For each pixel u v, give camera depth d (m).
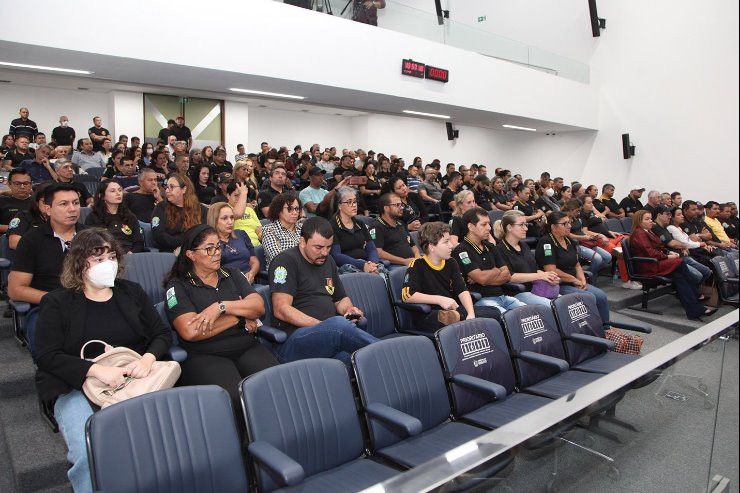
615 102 10.79
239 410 2.11
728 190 9.55
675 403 1.68
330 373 1.92
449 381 2.29
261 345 2.56
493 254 3.96
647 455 1.53
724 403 1.82
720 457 1.76
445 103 7.98
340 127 14.37
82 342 2.08
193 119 10.49
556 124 10.46
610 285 6.42
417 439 2.05
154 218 3.82
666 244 6.27
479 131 13.30
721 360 1.93
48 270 2.66
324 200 4.68
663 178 10.30
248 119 12.64
